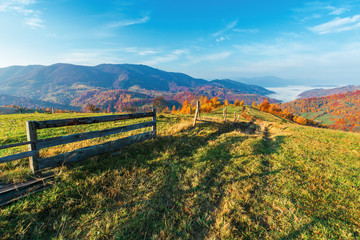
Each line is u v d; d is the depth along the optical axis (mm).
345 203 4781
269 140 12094
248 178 5793
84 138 5602
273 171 6535
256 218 4066
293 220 3994
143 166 5945
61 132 10547
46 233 3428
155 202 4449
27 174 4621
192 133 10484
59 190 4293
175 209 4281
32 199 3934
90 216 3855
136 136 7586
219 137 10523
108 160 5910
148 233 3582
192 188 5066
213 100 97938
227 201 4594
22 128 11500
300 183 5715
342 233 3688
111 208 4160
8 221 3412
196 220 3955
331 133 14203
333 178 6207
